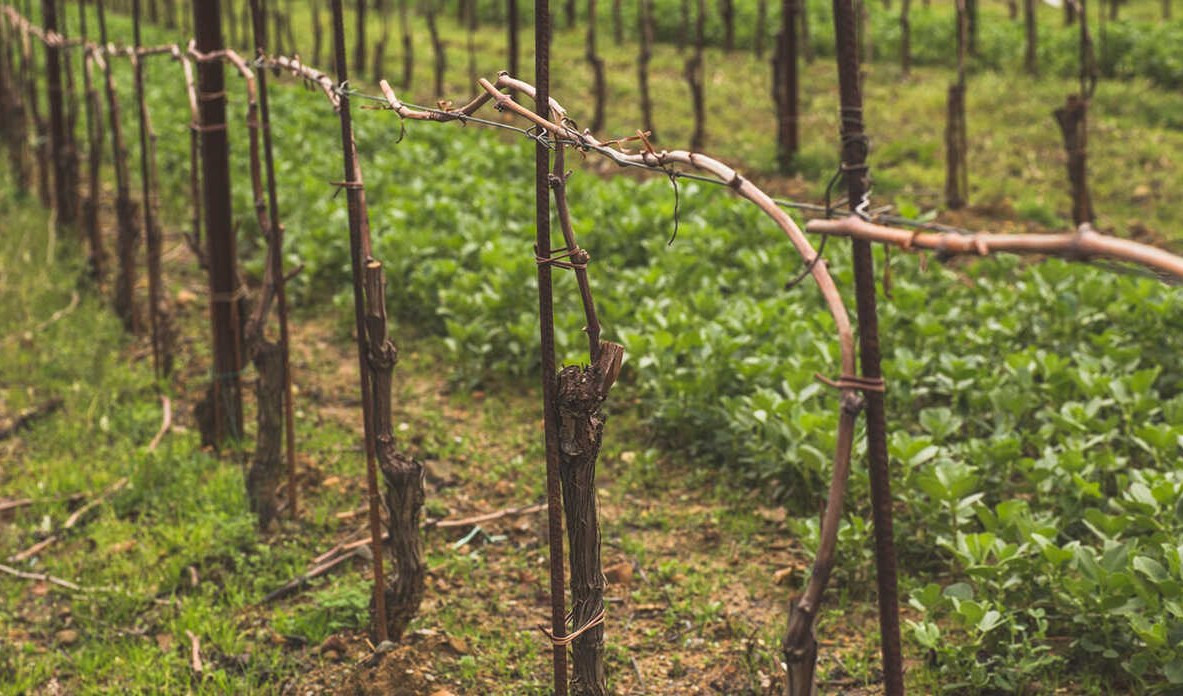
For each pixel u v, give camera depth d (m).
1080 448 5.29
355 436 6.62
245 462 6.23
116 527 5.57
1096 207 11.11
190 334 8.17
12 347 7.76
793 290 7.73
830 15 20.86
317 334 8.26
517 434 6.63
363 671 4.28
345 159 4.22
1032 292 7.33
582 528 3.41
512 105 3.12
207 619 4.84
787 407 5.65
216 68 5.99
